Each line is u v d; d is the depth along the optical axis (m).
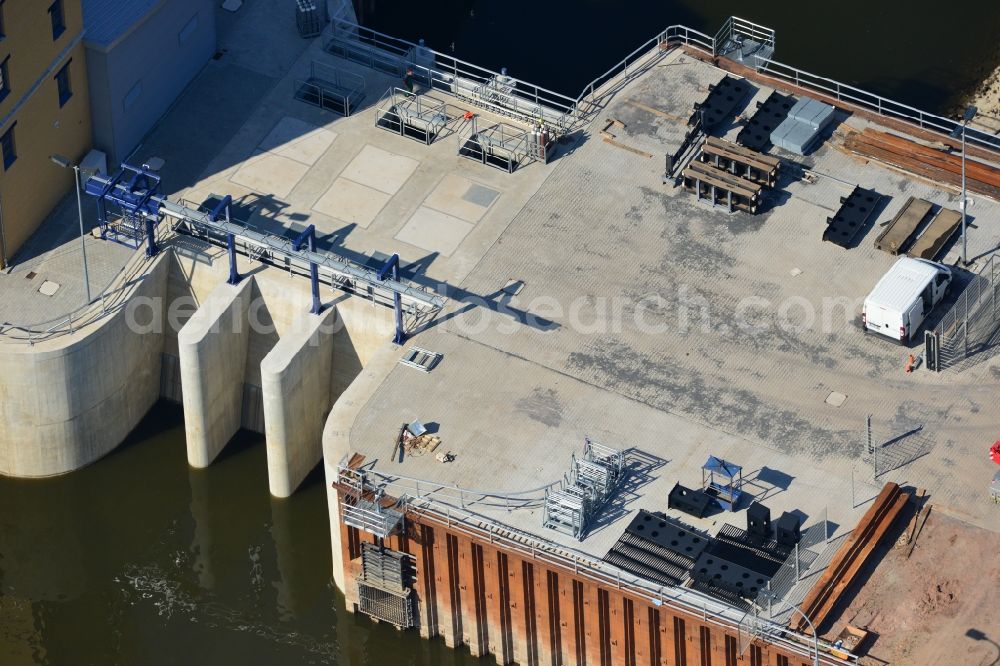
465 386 119.69
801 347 121.19
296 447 125.12
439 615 118.06
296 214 129.12
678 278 124.94
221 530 126.06
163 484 128.00
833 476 114.50
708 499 113.00
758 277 124.88
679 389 119.38
